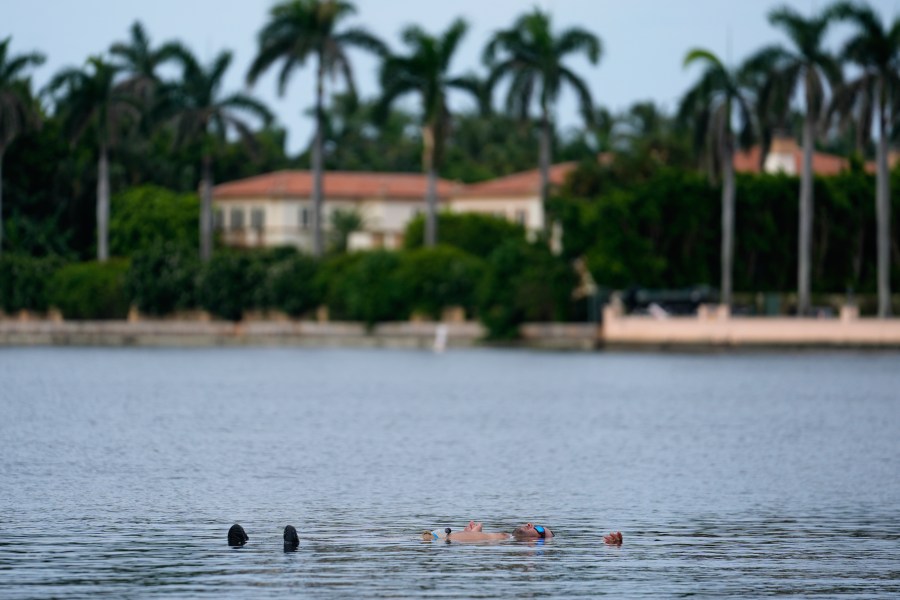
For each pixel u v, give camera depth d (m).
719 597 59.16
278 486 85.25
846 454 103.69
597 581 61.62
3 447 103.94
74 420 125.19
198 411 134.88
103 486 84.56
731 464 97.62
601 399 150.12
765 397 152.88
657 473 92.81
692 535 71.19
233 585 60.34
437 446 107.00
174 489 83.62
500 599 58.62
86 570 62.53
